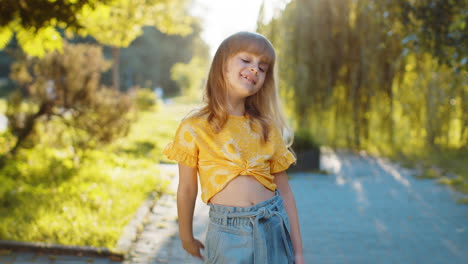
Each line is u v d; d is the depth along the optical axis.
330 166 9.73
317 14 11.01
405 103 10.63
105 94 7.86
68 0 4.18
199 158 1.79
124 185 6.35
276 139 1.89
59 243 3.93
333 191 7.14
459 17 4.21
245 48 1.81
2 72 47.72
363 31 10.55
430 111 10.21
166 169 8.59
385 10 5.04
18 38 4.45
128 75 54.09
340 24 10.91
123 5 6.90
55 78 7.34
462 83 9.23
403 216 5.59
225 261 1.66
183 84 41.56
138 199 5.65
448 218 5.50
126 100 7.89
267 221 1.71
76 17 4.49
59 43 4.52
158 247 4.19
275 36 11.14
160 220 5.11
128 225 4.60
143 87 56.28
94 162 7.94
